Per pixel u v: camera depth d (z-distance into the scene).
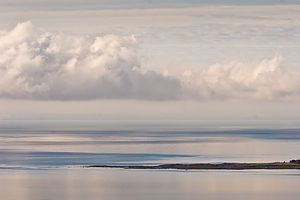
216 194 172.62
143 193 176.50
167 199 167.75
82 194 176.38
